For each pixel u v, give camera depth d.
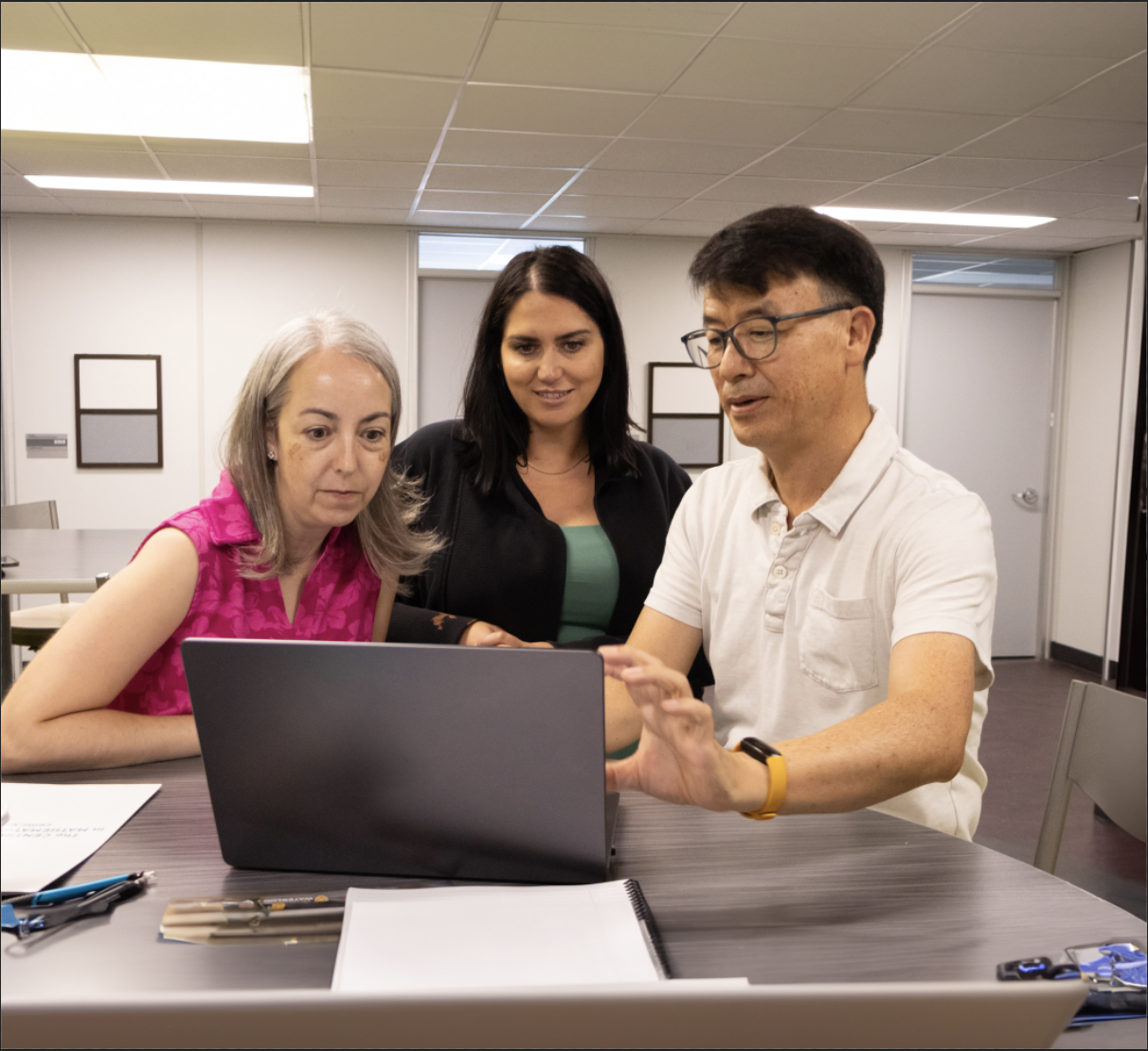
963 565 0.92
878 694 1.04
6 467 4.66
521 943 0.62
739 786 0.70
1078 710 1.04
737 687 1.15
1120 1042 0.55
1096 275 3.64
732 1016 0.47
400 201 2.29
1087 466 4.00
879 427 1.05
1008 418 4.25
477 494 1.41
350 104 1.12
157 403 4.73
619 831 0.84
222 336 4.70
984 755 2.67
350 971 0.58
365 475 1.02
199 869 0.75
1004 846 2.03
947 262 4.02
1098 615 3.86
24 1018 0.46
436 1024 0.47
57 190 3.11
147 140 1.60
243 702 0.69
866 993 0.47
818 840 0.83
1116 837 1.17
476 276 4.75
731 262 0.93
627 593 1.44
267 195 2.81
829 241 0.93
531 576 1.38
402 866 0.74
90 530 3.61
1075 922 0.68
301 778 0.71
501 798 0.70
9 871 0.73
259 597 1.08
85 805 0.86
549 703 0.67
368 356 1.02
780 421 0.98
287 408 1.00
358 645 0.68
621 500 1.45
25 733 0.91
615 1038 0.47
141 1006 0.47
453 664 0.67
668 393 3.19
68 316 4.59
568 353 1.31
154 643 1.00
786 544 1.07
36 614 2.99
